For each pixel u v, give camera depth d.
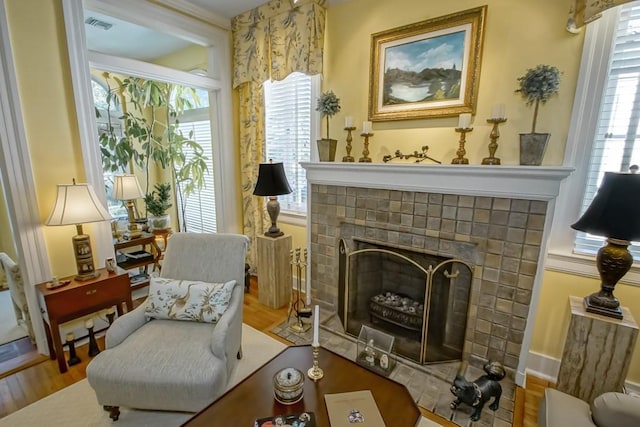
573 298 1.76
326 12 2.65
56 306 2.00
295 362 1.56
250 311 2.90
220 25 3.12
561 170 1.58
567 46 1.75
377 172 2.26
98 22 3.12
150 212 3.59
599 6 1.54
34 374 2.05
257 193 2.70
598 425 1.20
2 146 1.94
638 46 1.61
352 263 2.52
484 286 1.97
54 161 2.17
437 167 1.96
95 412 1.74
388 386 1.41
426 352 2.16
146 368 1.52
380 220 2.33
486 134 2.06
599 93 1.70
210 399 1.51
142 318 1.89
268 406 1.29
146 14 2.57
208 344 1.69
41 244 2.16
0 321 2.71
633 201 1.38
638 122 1.66
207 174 4.16
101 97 3.95
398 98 2.35
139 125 4.22
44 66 2.06
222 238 2.17
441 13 2.11
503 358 1.97
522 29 1.86
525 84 1.75
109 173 4.02
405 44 2.26
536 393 1.89
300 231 3.25
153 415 1.72
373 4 2.40
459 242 2.02
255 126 3.23
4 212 3.22
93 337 2.22
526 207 1.76
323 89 2.79
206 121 4.02
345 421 1.21
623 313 1.57
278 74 2.87
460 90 2.09
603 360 1.56
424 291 2.29
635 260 1.72
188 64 3.91
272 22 2.83
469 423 1.68
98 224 2.44
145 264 3.23
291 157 3.21
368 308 2.54
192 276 2.10
